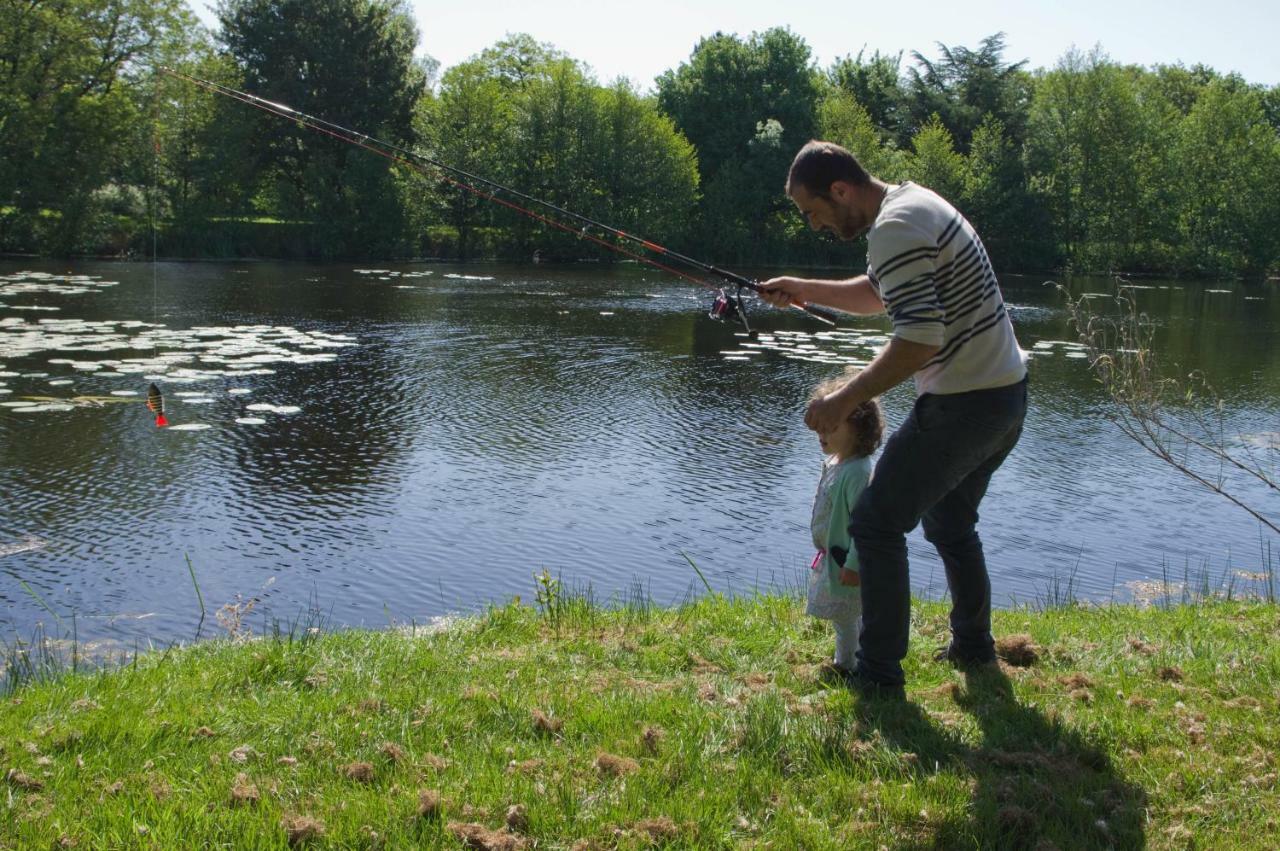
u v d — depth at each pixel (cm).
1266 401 1647
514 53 6456
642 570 848
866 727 367
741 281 503
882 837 296
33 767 332
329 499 1002
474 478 1090
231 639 581
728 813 308
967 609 446
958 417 381
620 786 320
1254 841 296
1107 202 5291
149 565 816
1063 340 2323
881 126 6288
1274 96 7538
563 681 429
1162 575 875
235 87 4262
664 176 4781
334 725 367
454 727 369
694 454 1217
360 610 747
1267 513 1057
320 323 2156
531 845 289
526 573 833
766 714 369
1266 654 468
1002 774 337
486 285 3209
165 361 1627
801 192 398
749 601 626
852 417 423
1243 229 5272
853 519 401
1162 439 1345
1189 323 2823
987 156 5356
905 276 361
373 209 4281
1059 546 949
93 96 3712
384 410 1375
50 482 1011
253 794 310
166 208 4050
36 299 2369
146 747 351
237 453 1139
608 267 4312
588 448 1232
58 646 657
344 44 4334
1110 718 380
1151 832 302
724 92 5259
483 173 4550
